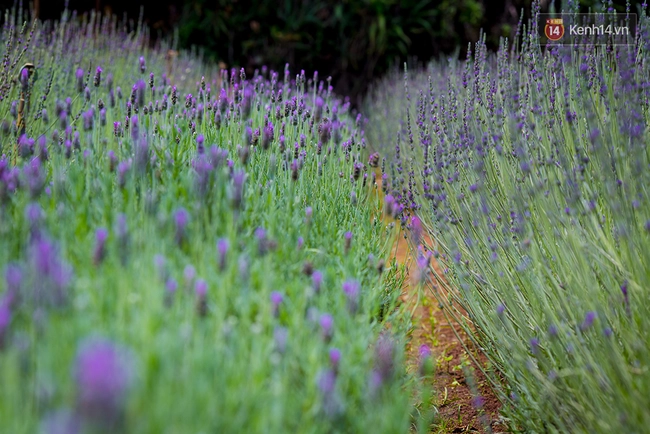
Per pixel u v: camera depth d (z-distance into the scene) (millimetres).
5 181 2330
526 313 2910
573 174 2850
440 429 3207
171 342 1750
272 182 3076
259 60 11758
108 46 7684
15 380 1532
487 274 3102
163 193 2693
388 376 1960
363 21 12070
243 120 3619
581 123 3236
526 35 4059
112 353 1302
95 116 3580
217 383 1790
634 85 2875
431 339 4117
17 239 2285
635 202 2385
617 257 2484
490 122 3629
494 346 3143
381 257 3182
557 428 2635
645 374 2232
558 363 2736
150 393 1595
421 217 4105
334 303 2408
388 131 7652
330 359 1926
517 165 3219
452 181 3621
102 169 2959
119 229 1970
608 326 2457
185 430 1589
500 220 3125
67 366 1585
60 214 2402
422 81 8523
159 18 11695
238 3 11953
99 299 1883
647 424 2090
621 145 2834
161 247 2145
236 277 2260
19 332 1750
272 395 1839
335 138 3746
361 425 1908
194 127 3625
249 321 2072
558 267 2797
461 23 12266
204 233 2447
